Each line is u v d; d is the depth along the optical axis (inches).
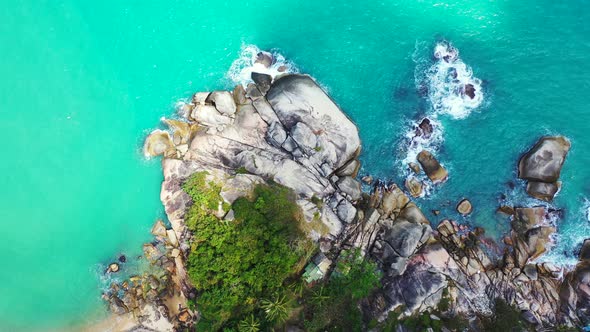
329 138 1115.3
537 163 1085.8
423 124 1157.7
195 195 1022.4
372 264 1039.0
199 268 959.0
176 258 1070.4
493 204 1122.0
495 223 1112.2
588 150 1102.4
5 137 1116.5
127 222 1123.3
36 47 1142.3
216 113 1115.9
